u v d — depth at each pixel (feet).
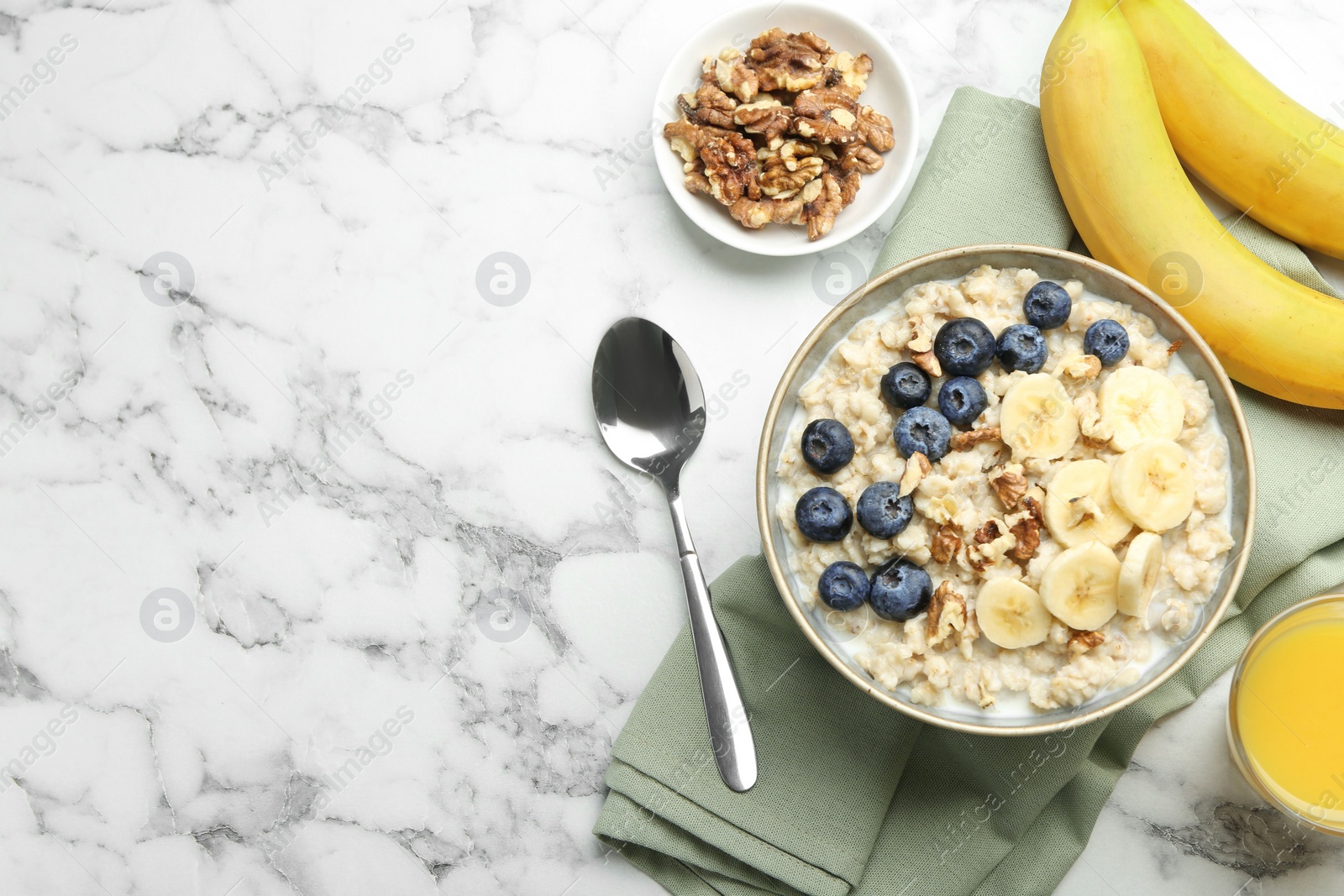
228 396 2.55
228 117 2.56
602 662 2.49
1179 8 2.38
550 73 2.53
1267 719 2.33
